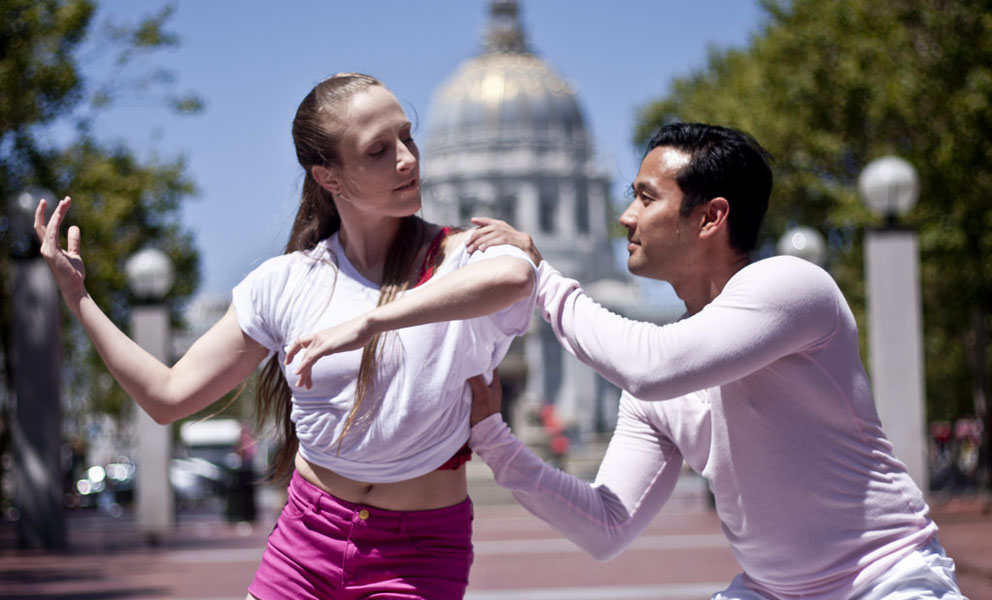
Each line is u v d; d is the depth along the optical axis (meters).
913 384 14.48
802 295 2.81
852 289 31.75
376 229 3.02
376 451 2.94
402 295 2.96
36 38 21.92
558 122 127.44
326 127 2.90
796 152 31.52
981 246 23.19
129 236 29.91
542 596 10.59
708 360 2.79
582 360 2.96
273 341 3.08
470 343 2.93
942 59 22.94
